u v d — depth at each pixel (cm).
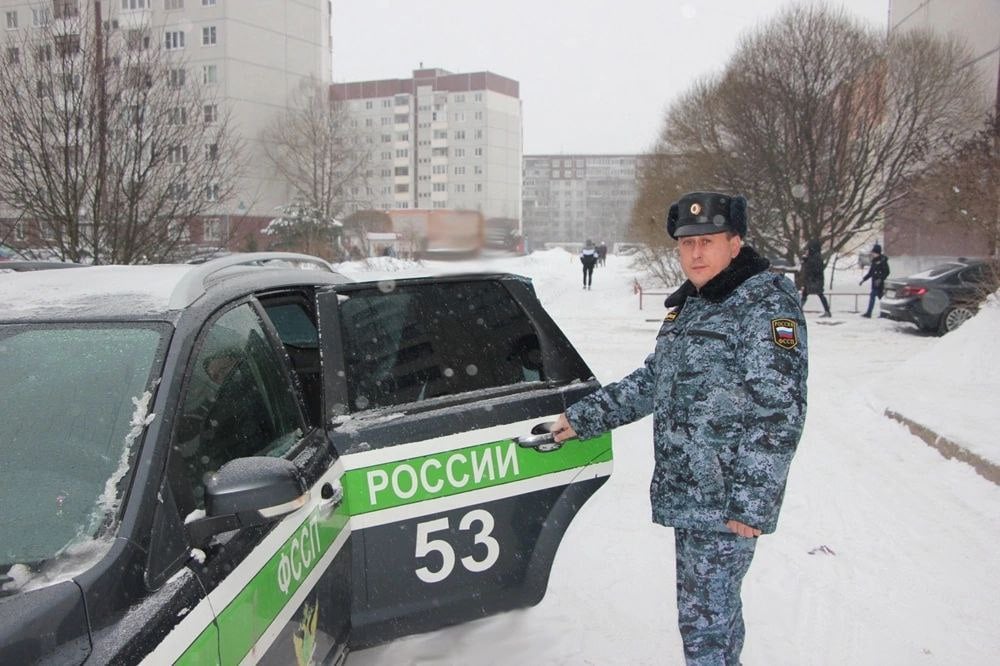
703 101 2286
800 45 2084
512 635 367
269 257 369
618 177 12988
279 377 275
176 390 205
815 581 429
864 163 2141
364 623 289
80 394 205
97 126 977
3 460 193
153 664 161
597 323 1778
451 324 343
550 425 329
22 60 986
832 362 1208
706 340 261
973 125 2103
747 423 250
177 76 1116
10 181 971
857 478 611
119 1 1093
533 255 5144
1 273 289
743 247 272
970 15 2383
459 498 307
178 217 1066
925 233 2386
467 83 9281
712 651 261
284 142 5591
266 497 193
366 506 288
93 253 993
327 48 6544
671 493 267
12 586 158
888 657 352
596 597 409
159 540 180
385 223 3497
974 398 821
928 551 469
